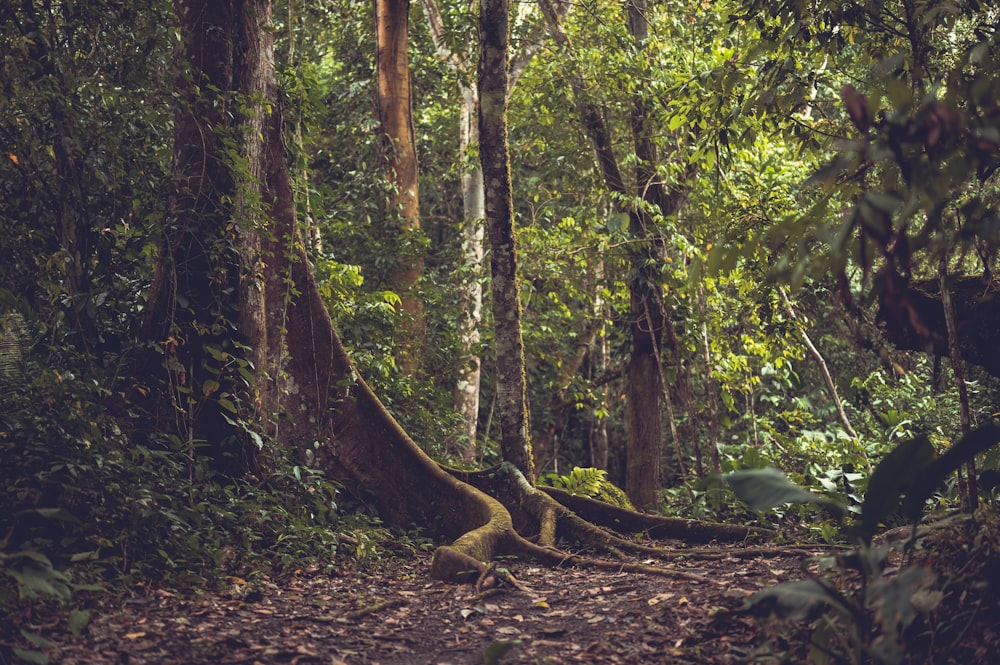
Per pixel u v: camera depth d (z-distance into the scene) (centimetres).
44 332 730
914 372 1595
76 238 748
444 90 1794
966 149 330
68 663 392
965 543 436
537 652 460
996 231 333
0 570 425
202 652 432
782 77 705
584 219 1398
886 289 332
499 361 942
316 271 1155
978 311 638
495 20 913
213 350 715
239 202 766
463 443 1535
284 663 428
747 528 870
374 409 892
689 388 1341
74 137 718
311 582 629
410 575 690
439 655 464
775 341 1210
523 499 895
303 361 869
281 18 1648
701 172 1305
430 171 1983
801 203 1089
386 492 873
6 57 634
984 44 370
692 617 496
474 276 1571
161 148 812
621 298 1388
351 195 1576
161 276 749
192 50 768
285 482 791
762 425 1702
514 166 1577
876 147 330
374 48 1791
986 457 662
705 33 1275
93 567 515
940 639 392
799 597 352
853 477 916
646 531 904
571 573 709
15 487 529
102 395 700
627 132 1400
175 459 705
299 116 976
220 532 648
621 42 1240
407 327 1438
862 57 737
